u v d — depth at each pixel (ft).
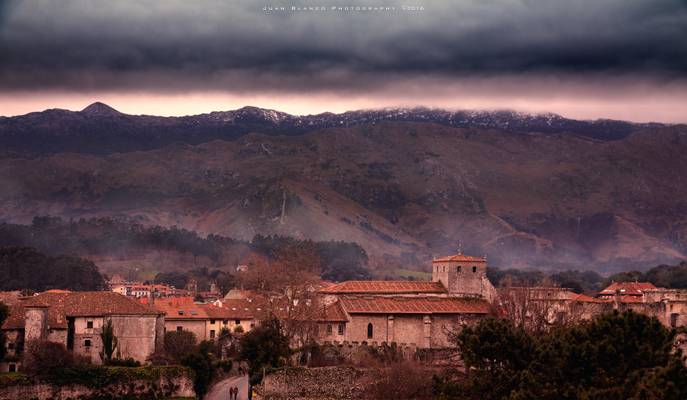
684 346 580.30
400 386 603.67
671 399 387.14
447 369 626.64
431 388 597.52
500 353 510.58
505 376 502.79
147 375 643.86
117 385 637.71
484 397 504.84
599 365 452.76
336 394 622.95
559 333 512.63
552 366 472.03
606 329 464.24
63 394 627.05
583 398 426.92
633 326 460.96
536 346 512.22
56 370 630.33
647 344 450.30
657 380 399.03
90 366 643.45
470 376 524.93
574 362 454.81
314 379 629.10
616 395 424.46
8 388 614.34
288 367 638.12
